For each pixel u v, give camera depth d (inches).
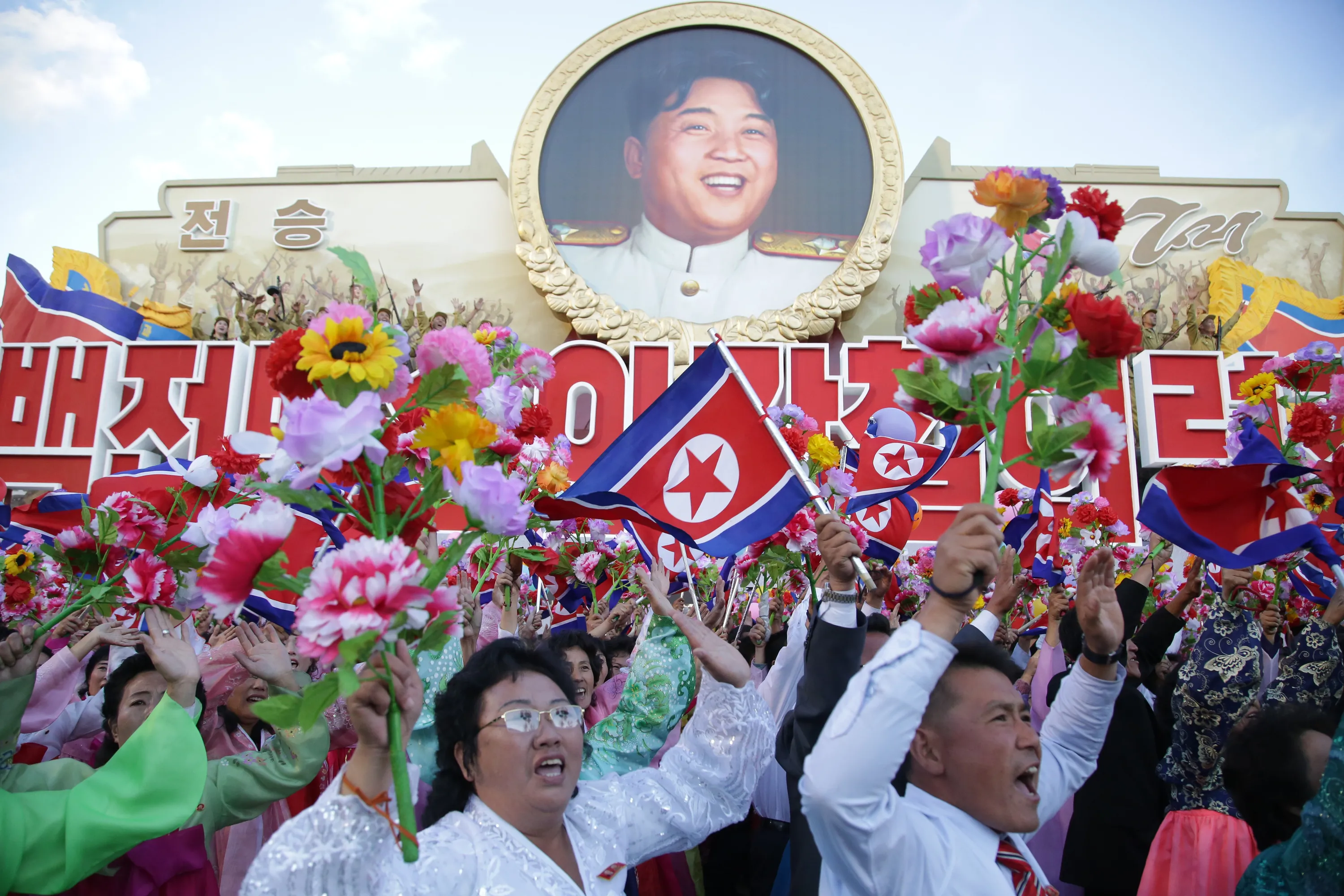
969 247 84.5
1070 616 178.7
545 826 90.7
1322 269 636.7
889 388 563.8
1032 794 89.0
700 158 639.1
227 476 139.4
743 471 137.7
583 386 573.3
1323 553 141.0
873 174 628.1
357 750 72.1
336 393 79.9
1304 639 144.9
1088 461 83.0
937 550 78.6
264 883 67.6
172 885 116.7
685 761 105.7
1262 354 552.1
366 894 69.6
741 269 625.6
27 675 112.3
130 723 133.1
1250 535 147.4
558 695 95.0
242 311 656.4
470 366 84.3
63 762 117.3
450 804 95.4
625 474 140.7
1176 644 227.9
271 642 138.9
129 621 144.3
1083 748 104.3
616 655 207.6
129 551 130.5
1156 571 188.9
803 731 101.7
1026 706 92.1
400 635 75.2
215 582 73.9
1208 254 639.8
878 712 75.5
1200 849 142.6
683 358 599.8
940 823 87.2
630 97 650.8
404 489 87.0
